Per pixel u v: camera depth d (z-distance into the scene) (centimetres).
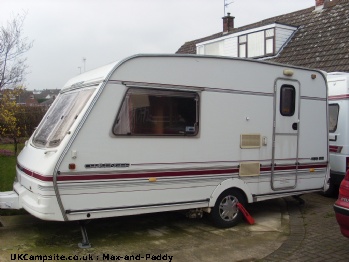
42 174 493
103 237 580
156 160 564
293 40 1555
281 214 734
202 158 604
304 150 725
